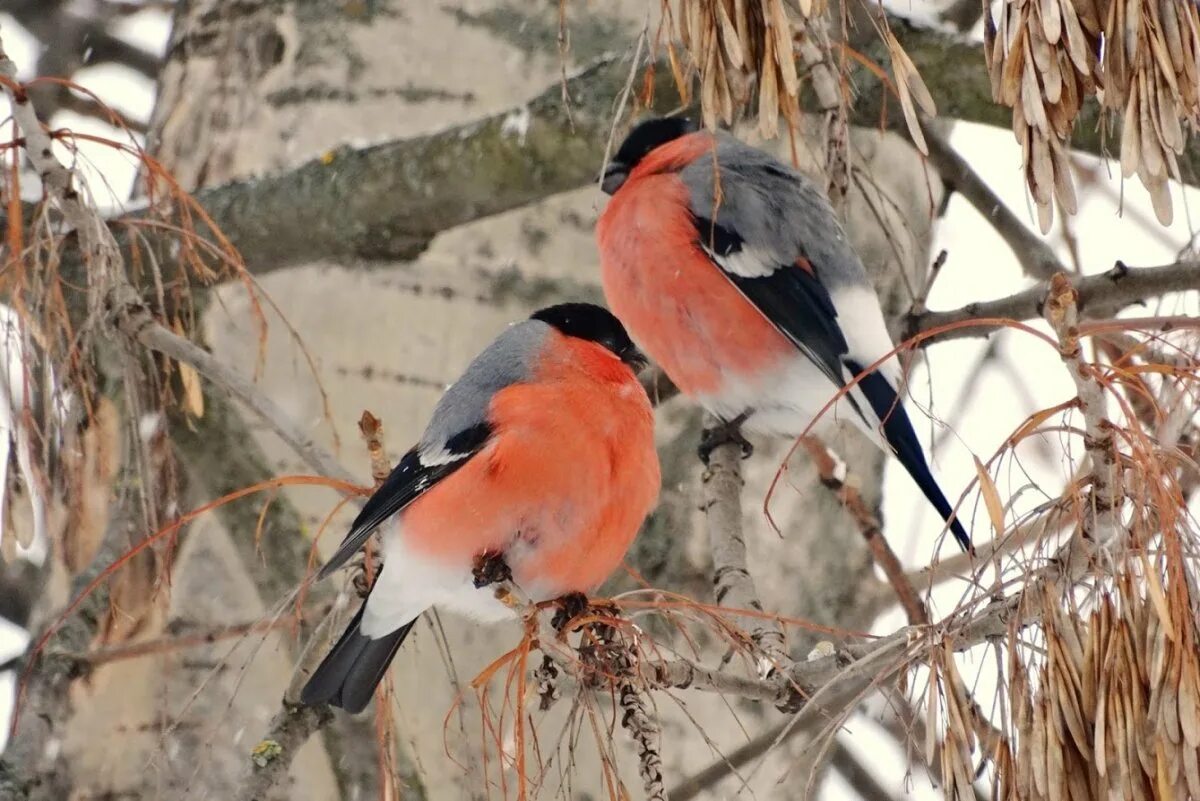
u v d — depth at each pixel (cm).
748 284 870
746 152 920
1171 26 493
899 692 525
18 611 1242
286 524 844
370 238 909
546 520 684
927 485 843
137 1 1470
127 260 886
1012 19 501
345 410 904
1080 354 476
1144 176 489
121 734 844
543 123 866
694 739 899
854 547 985
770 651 625
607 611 589
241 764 834
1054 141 496
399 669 865
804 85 817
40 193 765
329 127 956
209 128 970
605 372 714
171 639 766
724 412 893
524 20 974
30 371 666
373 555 728
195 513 634
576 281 952
